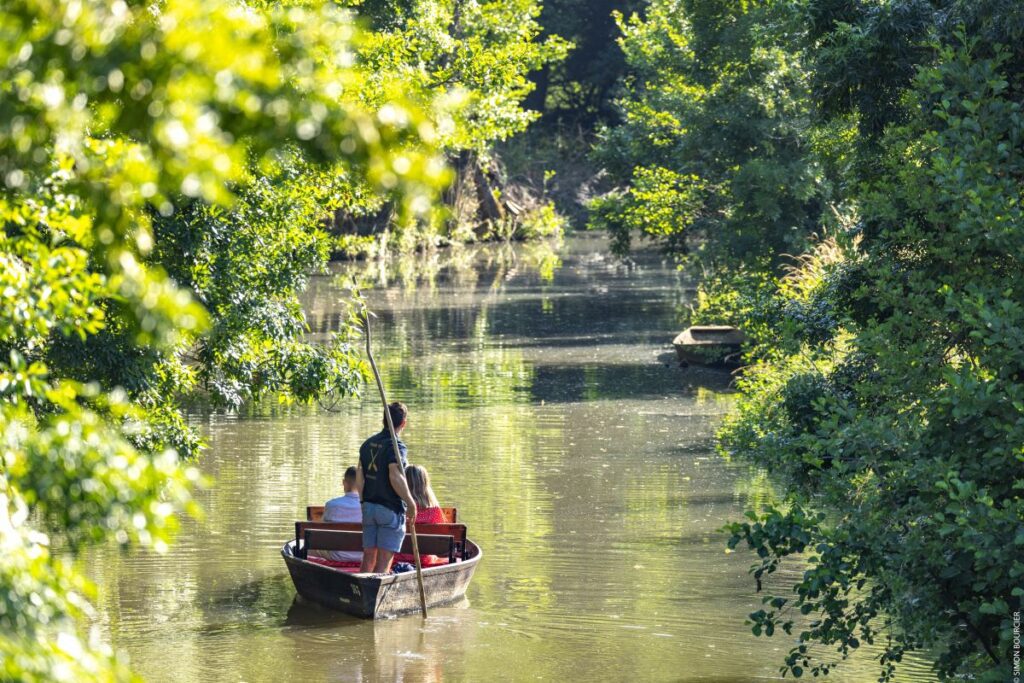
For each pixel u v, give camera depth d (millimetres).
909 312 24344
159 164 7961
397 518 32625
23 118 8312
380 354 84875
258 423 60469
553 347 88500
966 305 21344
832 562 20203
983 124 24422
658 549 37719
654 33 100000
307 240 38469
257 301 36219
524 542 38719
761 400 54406
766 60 89375
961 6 35219
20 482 10586
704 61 92312
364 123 7867
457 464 51125
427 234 164500
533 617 31234
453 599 32594
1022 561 18641
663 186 97000
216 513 42156
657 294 122812
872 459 21547
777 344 56219
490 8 71125
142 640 29109
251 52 7629
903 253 30297
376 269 150125
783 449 25047
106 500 10320
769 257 87688
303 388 39281
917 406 22641
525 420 61438
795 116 89250
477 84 60688
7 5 8039
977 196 22047
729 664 27547
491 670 27250
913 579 20516
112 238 8445
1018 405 19047
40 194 13117
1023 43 33312
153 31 7855
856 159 41375
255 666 27391
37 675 8922
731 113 90562
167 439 33906
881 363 23656
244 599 32625
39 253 13438
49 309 13578
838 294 37969
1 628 9539
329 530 33750
